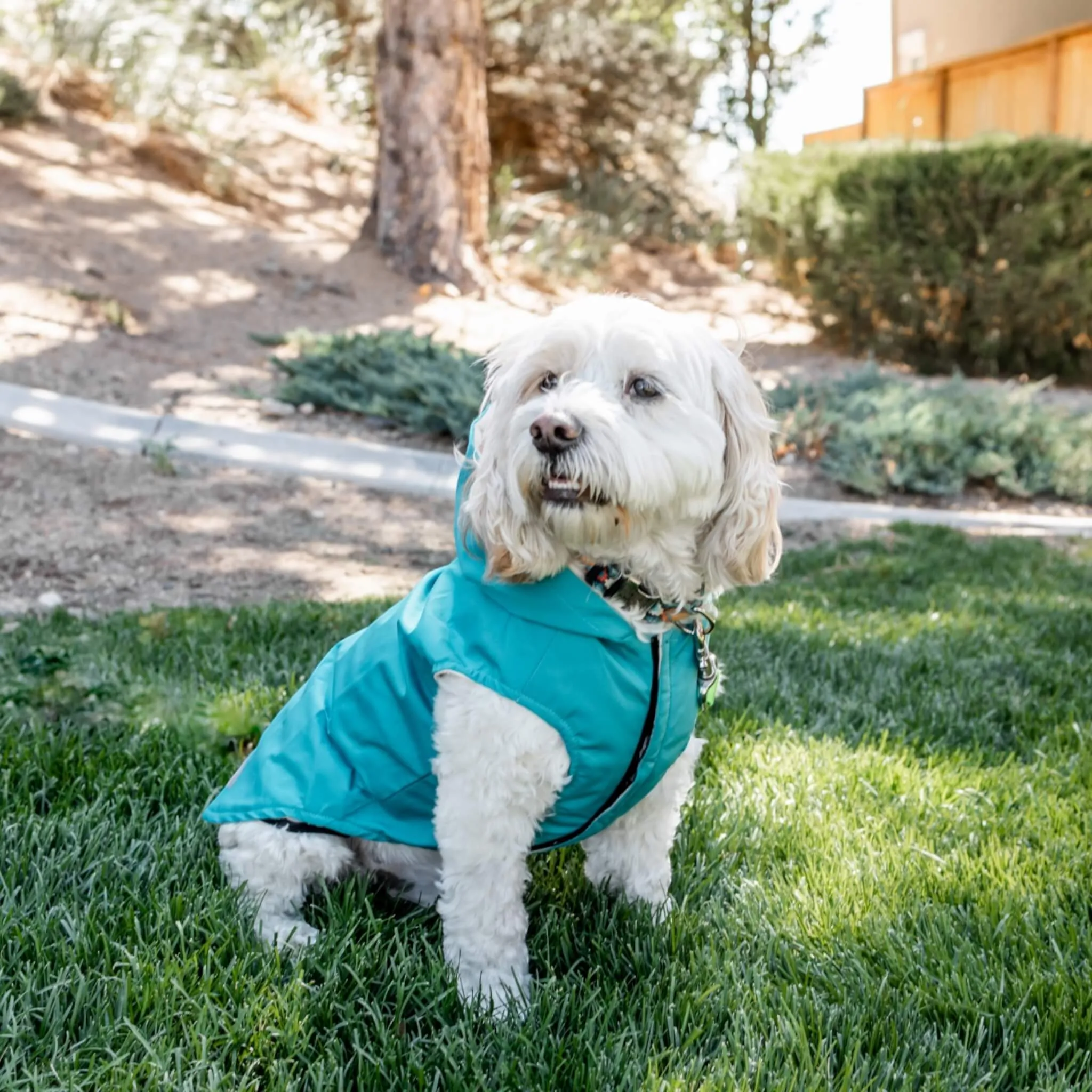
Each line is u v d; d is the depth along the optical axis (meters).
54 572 5.62
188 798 3.05
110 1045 2.00
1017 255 11.11
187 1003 2.11
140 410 7.89
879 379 9.92
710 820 3.04
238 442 7.55
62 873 2.54
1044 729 3.80
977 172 11.00
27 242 9.45
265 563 6.09
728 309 13.34
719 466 2.42
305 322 9.92
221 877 2.62
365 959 2.31
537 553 2.29
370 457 7.66
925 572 6.38
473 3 11.12
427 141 11.11
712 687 2.56
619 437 2.21
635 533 2.32
